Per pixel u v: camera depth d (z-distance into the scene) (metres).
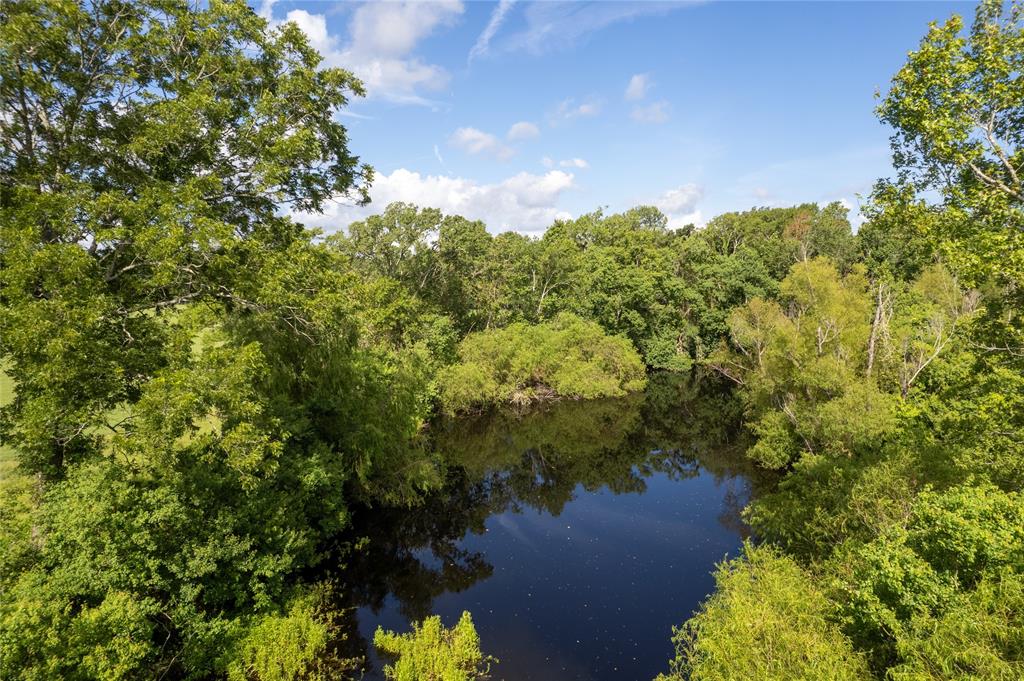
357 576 15.66
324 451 16.34
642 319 47.66
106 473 9.98
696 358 49.22
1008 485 10.91
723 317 48.12
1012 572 7.26
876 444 15.62
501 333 38.38
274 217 15.01
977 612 6.92
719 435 30.31
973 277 9.80
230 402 10.61
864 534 11.88
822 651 8.11
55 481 10.55
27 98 10.58
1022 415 10.88
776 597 9.96
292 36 14.04
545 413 35.75
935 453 12.26
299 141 12.19
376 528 18.36
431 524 19.98
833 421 16.92
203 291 12.59
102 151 11.23
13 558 8.66
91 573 8.88
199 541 10.89
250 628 11.38
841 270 51.12
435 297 37.34
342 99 14.62
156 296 12.15
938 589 7.53
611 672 11.65
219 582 11.48
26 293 8.92
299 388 17.42
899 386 18.84
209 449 12.56
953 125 9.59
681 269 52.94
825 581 11.26
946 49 9.44
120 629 8.38
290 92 13.52
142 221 10.48
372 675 11.45
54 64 10.69
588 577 15.80
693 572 15.88
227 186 13.38
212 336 16.44
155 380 9.69
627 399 38.81
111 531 9.37
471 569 16.45
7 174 10.77
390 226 33.84
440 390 32.56
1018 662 6.10
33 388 10.16
